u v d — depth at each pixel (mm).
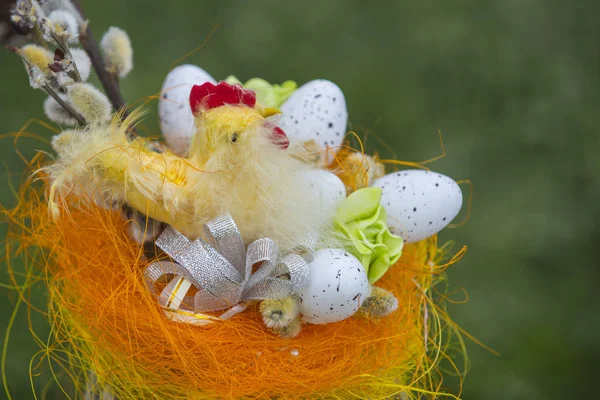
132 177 460
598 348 761
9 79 875
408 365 517
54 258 498
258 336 483
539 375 741
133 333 485
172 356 479
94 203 485
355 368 492
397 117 910
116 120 473
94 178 465
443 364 729
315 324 489
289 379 481
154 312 477
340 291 470
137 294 485
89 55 505
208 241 471
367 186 507
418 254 529
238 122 462
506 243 815
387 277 515
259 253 467
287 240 475
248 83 528
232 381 479
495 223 827
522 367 742
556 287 800
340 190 487
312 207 479
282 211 471
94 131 468
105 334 486
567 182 876
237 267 474
